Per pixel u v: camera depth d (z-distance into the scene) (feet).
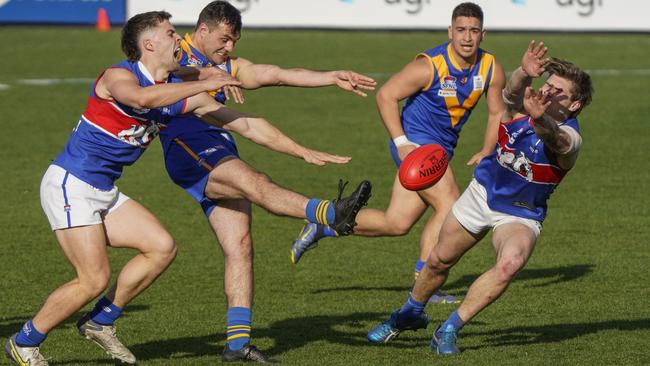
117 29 317.83
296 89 240.94
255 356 74.79
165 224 127.54
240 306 75.82
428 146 74.02
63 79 241.55
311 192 144.66
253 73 82.33
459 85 96.73
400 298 96.48
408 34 314.35
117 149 69.77
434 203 94.63
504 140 72.43
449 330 74.95
